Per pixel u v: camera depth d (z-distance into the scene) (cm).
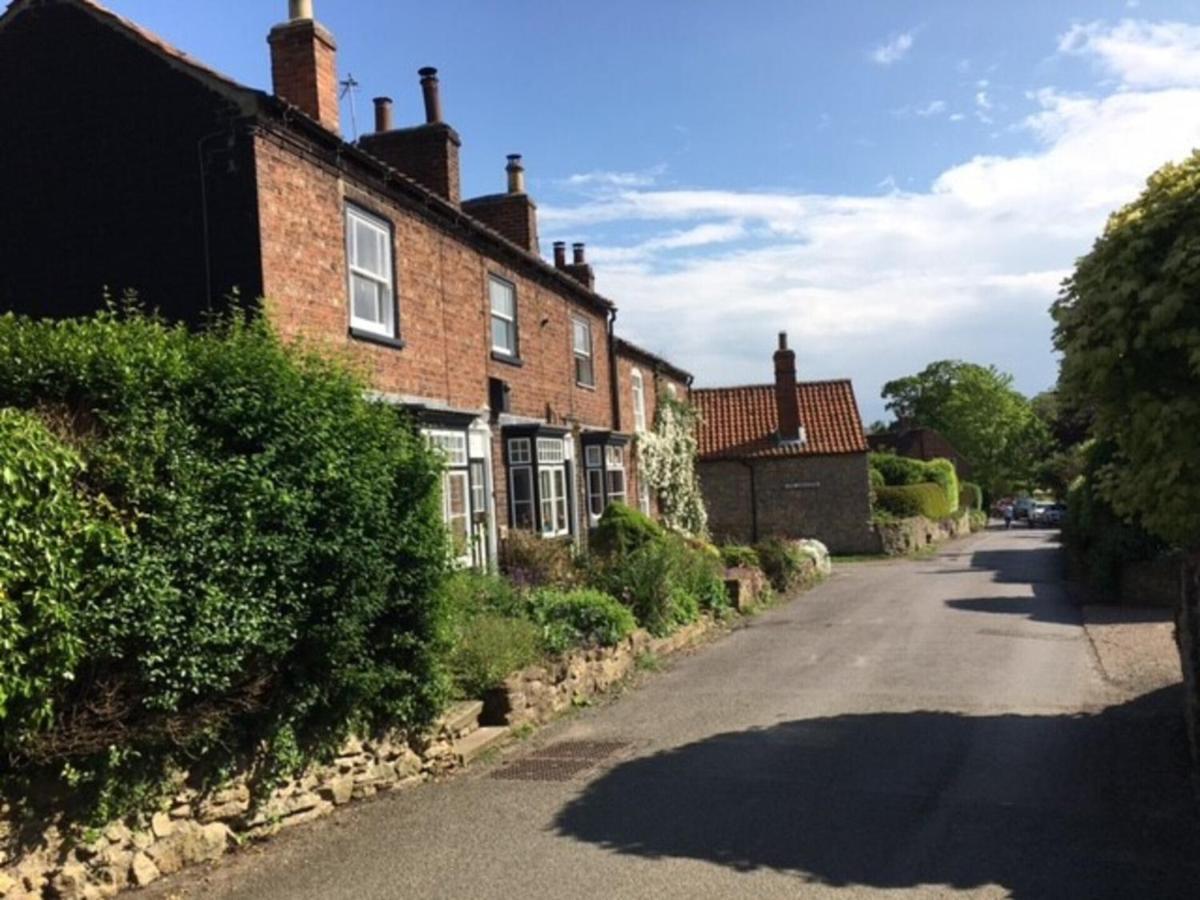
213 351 654
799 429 3656
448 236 1496
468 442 1528
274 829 676
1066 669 1166
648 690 1151
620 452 2431
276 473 654
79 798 561
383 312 1298
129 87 1083
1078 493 2148
